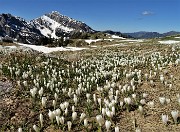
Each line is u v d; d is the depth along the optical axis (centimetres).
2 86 1557
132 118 1287
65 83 1838
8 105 1371
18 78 1764
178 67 2131
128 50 4019
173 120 1227
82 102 1494
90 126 1219
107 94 1634
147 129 1178
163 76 1966
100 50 4428
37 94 1538
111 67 2483
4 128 1213
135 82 1869
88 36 9794
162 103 1405
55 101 1412
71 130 1194
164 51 3281
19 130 1132
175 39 5925
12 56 2430
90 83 1820
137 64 2497
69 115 1332
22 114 1311
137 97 1547
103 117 1266
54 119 1267
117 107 1370
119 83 1881
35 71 2050
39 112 1338
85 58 3353
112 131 1172
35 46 5694
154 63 2441
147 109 1370
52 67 2273
